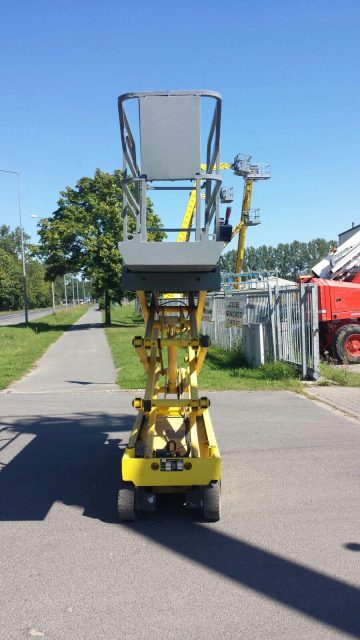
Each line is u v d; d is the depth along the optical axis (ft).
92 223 126.52
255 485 19.74
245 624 11.41
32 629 11.35
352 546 14.88
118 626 11.41
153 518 17.21
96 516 17.47
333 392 37.42
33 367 57.00
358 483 19.74
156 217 59.57
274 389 38.99
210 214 17.28
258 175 171.73
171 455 17.67
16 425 30.58
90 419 31.83
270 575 13.43
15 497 19.29
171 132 15.58
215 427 28.53
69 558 14.53
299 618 11.60
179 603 12.25
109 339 90.43
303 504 17.90
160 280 17.62
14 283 382.01
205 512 16.46
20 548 15.19
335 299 49.75
